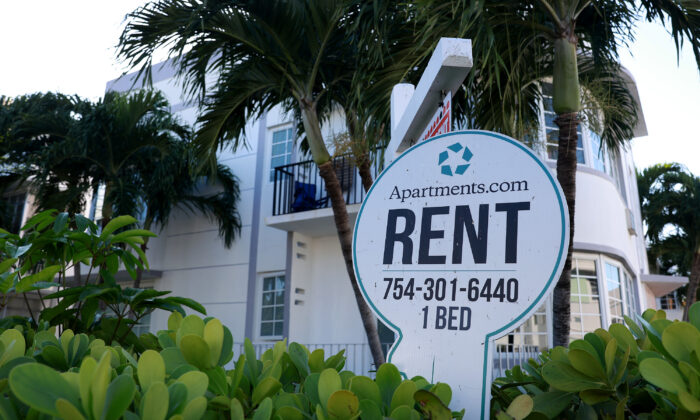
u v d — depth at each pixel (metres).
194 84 6.11
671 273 19.12
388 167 1.51
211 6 5.49
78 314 1.97
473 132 1.43
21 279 1.82
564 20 4.47
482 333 1.26
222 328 0.95
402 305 1.37
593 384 0.98
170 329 1.43
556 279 1.22
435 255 1.37
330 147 8.41
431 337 1.31
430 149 1.48
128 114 9.38
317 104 6.88
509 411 0.89
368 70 5.02
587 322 7.75
